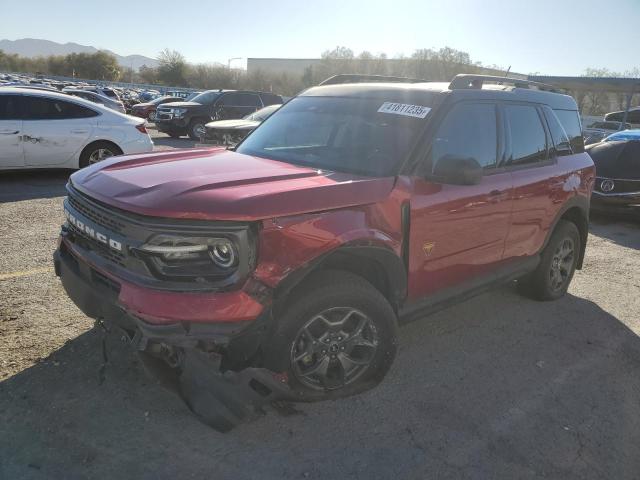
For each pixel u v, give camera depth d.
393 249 3.22
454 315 4.80
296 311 2.88
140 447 2.80
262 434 2.97
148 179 3.02
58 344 3.73
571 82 32.16
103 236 2.83
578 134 5.35
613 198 8.95
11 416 2.97
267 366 2.91
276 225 2.71
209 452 2.80
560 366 3.97
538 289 5.10
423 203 3.42
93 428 2.92
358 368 3.27
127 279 2.70
